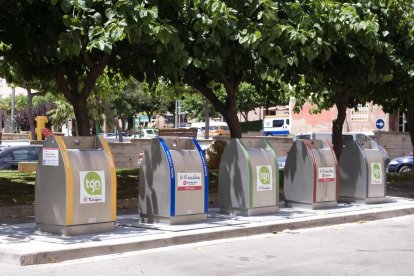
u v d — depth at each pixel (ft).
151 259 28.14
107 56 45.93
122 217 38.68
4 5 39.45
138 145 102.27
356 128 151.12
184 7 41.50
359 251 30.78
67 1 36.09
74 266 26.35
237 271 25.90
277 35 41.47
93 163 31.83
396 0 50.62
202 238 33.09
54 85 64.28
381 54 50.93
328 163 44.34
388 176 71.92
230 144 40.16
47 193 31.35
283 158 86.07
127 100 194.90
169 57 39.99
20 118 232.12
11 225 35.01
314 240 34.01
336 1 48.06
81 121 48.21
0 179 54.19
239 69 46.42
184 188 35.76
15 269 25.58
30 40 42.24
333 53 49.80
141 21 36.52
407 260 28.48
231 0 42.93
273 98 59.67
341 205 46.55
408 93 60.80
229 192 40.06
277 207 41.60
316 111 102.22
